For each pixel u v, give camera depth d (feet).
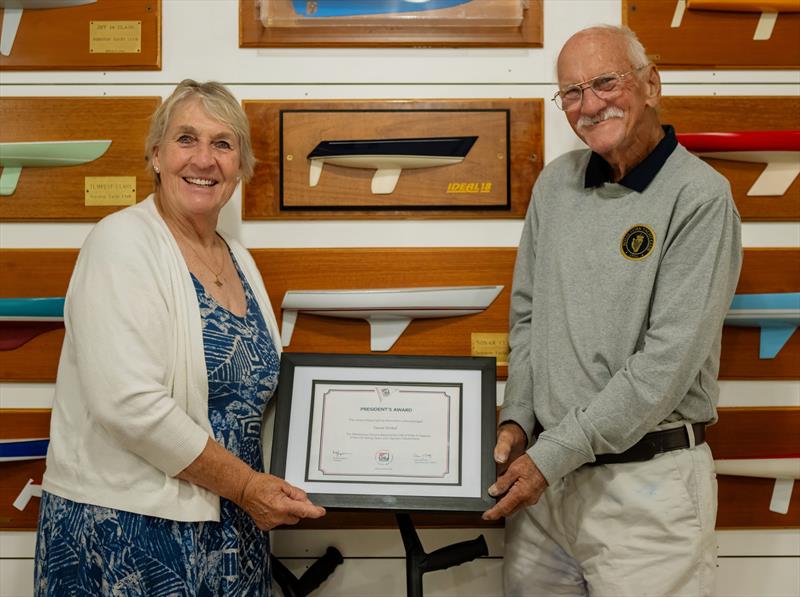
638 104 4.54
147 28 5.66
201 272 4.53
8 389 5.68
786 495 5.69
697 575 4.35
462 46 5.73
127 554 3.94
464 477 4.53
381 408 4.69
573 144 5.72
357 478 4.53
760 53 5.72
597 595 4.53
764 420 5.68
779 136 5.54
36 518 5.60
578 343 4.52
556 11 5.74
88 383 3.95
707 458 4.57
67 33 5.65
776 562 5.71
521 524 5.07
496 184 5.66
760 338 5.72
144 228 4.25
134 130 5.65
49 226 5.68
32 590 5.60
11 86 5.70
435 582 5.67
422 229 5.72
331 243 5.71
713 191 4.30
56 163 5.63
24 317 5.55
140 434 3.91
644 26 5.71
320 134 5.67
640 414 4.18
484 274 5.68
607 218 4.61
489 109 5.68
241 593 4.38
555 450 4.25
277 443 4.60
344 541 5.69
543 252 4.95
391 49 5.74
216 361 4.25
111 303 3.98
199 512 4.08
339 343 5.68
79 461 4.10
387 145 5.63
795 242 5.76
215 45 5.72
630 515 4.40
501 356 5.65
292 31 5.68
